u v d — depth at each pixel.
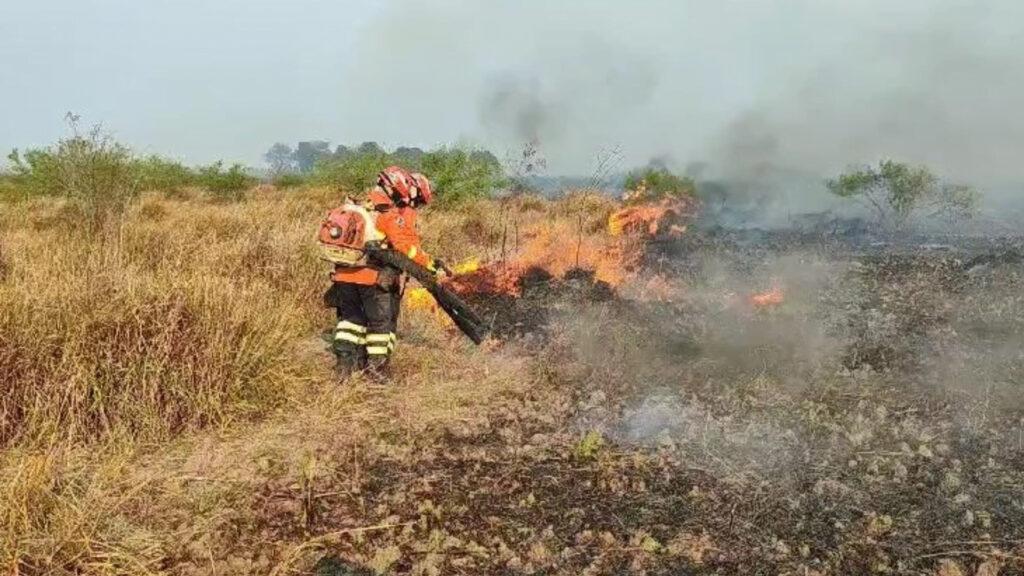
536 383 5.30
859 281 8.30
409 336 6.30
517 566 3.14
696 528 3.41
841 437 4.34
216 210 11.90
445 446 4.27
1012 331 6.28
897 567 3.09
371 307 5.29
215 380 4.58
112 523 3.27
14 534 3.03
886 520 3.40
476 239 11.10
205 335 4.73
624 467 4.00
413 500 3.66
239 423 4.49
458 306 5.51
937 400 4.87
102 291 4.84
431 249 9.71
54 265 6.02
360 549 3.23
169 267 6.46
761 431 4.42
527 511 3.57
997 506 3.52
